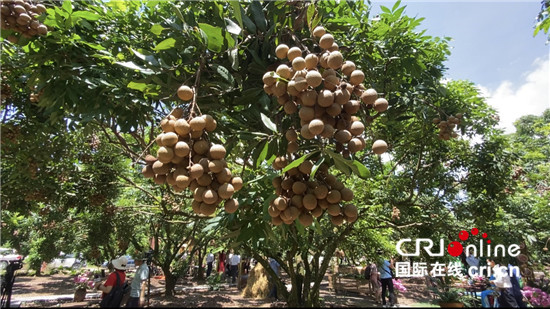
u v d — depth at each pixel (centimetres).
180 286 1135
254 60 302
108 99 330
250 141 292
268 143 243
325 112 194
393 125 527
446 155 656
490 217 621
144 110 351
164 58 268
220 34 246
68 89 318
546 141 920
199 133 193
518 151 671
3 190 592
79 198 704
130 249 1459
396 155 727
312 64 202
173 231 1002
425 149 657
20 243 1526
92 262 1728
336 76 204
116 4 372
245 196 293
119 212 870
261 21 296
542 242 691
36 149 499
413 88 454
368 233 658
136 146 525
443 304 473
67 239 1189
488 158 607
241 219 287
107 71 338
